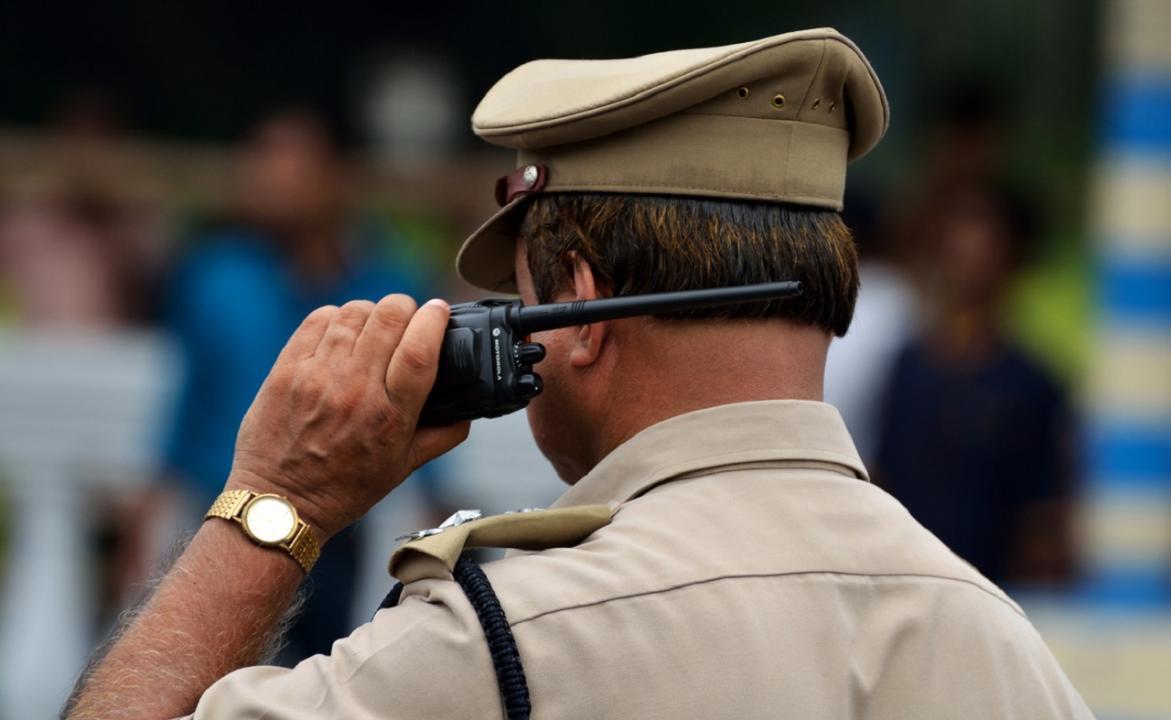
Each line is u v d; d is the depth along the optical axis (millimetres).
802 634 5586
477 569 5590
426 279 18109
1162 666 14789
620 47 47219
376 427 5965
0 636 18031
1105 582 18547
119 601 18125
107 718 5672
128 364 17844
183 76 45062
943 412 17594
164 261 23312
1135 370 18688
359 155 26500
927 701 5656
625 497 5973
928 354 17750
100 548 18922
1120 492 18656
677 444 5922
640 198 5945
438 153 26391
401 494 16438
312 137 16250
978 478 17547
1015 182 19219
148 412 17719
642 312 5730
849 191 22234
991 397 17531
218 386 15922
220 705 5520
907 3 47219
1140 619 15727
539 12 46969
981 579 6082
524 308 5934
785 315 5957
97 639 18734
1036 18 47656
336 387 5984
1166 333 18641
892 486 17750
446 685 5375
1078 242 43281
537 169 6152
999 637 5879
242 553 5957
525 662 5410
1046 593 17469
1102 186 20234
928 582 5852
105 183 23531
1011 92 44906
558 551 5750
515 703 5328
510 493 16875
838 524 5852
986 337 17688
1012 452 17547
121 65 44750
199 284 15984
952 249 17781
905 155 42688
